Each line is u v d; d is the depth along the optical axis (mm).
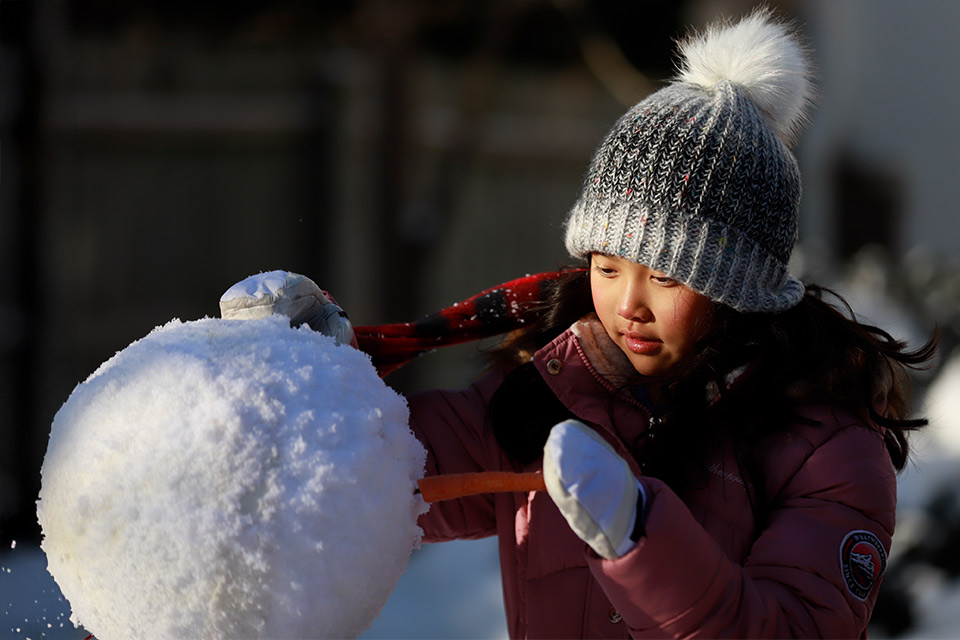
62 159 18141
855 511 3840
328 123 19688
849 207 25047
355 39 18125
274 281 3775
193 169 19312
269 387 3074
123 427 3021
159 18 18203
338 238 19781
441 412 4645
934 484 10250
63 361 17328
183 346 3240
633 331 4074
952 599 8969
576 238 4242
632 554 3098
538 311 4875
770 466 4016
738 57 4344
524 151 22094
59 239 18125
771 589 3547
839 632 3535
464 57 20750
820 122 23000
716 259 3955
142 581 2895
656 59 21000
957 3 26109
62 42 17156
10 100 13594
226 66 19438
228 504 2887
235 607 2881
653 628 3242
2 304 13703
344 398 3146
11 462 12781
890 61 26062
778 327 4195
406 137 16516
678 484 4047
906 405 4953
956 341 14180
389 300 16406
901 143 25938
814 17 23344
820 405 4113
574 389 4359
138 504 2904
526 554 4449
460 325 4805
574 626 4168
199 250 19406
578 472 2996
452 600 11297
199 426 2965
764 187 4055
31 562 5555
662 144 4008
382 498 3059
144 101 18859
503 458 4559
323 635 2953
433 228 16625
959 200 26094
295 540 2891
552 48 21562
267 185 19781
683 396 4086
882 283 17312
